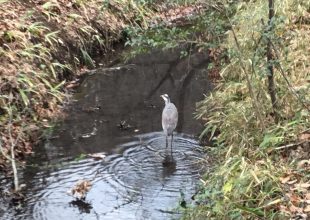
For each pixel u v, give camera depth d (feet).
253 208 21.90
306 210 21.52
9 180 27.76
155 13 58.49
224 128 31.83
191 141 31.99
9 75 35.19
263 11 38.37
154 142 31.89
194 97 39.37
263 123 27.94
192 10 60.13
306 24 40.04
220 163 28.02
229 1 29.22
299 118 27.48
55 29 44.11
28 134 32.42
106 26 50.65
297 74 33.01
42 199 25.96
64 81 38.63
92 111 36.55
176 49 50.65
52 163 29.50
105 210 24.95
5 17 40.47
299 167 24.53
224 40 40.78
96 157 30.07
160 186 26.86
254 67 29.14
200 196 23.86
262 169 24.34
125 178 27.73
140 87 41.37
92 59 46.91
